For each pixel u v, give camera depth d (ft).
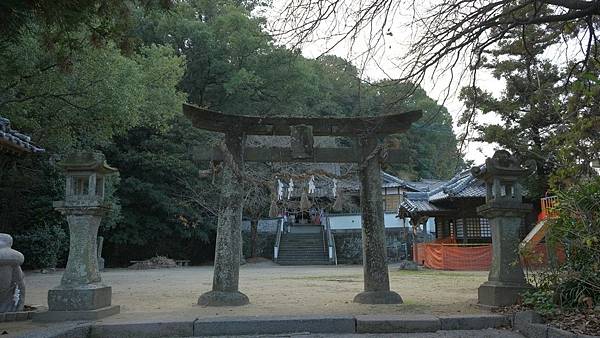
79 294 24.45
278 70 99.45
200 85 116.98
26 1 19.12
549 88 43.06
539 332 20.42
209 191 106.11
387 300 29.37
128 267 101.04
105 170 26.73
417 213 81.35
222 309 27.20
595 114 28.40
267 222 126.11
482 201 77.61
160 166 103.86
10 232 81.61
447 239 83.10
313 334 22.44
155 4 29.35
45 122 65.57
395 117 31.42
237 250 29.91
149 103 79.97
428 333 22.43
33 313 24.73
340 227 124.67
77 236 25.61
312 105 106.63
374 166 31.35
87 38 47.09
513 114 54.95
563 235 23.97
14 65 49.83
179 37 111.34
